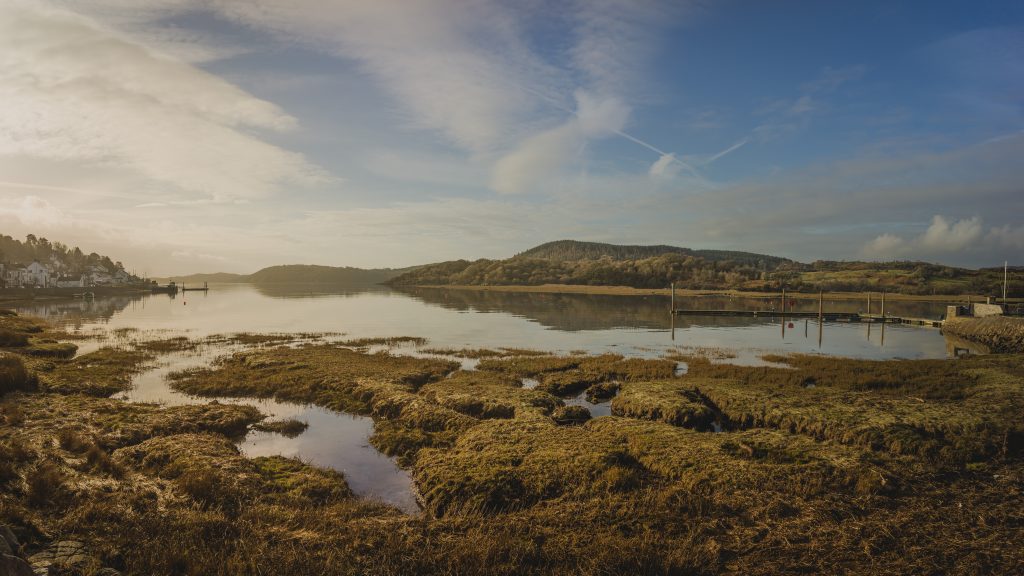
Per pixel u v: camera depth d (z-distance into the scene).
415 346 47.81
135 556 8.88
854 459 14.78
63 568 8.10
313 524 11.36
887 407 20.66
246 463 15.81
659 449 15.95
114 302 135.38
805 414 19.86
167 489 13.07
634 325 70.81
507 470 14.16
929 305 130.25
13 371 25.19
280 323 71.69
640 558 9.59
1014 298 143.25
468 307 112.38
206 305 120.56
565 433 17.83
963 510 11.88
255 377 30.19
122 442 17.33
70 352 40.91
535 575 9.33
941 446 16.16
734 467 14.28
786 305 125.81
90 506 10.67
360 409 24.17
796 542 10.51
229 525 10.66
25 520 9.24
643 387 25.67
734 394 23.64
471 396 24.08
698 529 11.02
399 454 18.16
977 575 9.19
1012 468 14.67
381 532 10.87
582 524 11.43
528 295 183.75
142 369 34.00
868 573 9.30
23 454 13.39
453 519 11.82
